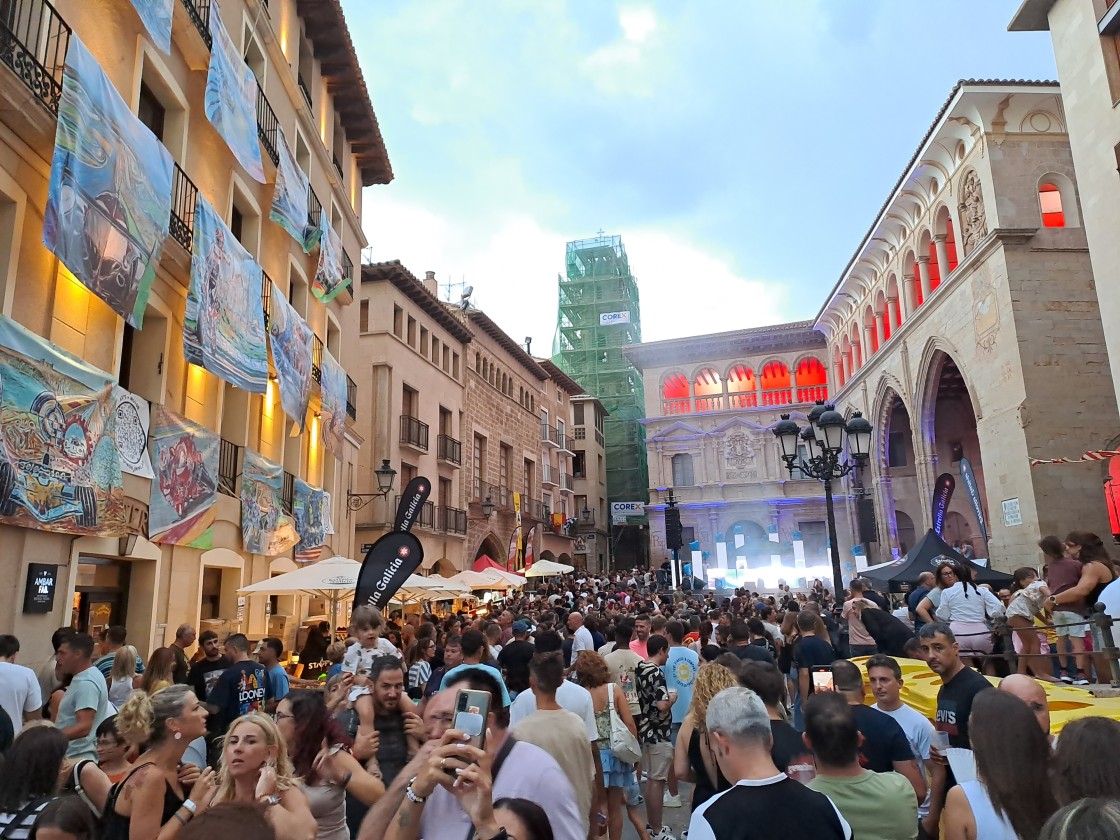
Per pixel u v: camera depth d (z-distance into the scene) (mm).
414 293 30922
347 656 6574
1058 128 23422
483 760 2693
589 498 55219
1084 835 1927
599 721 6430
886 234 32281
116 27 10336
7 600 7816
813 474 14086
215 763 5816
